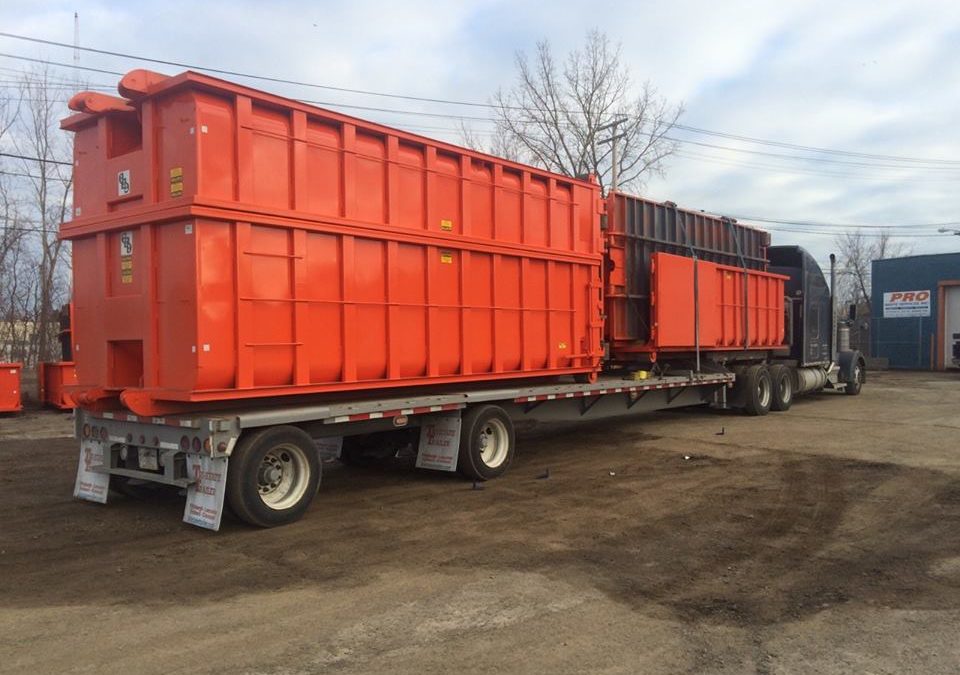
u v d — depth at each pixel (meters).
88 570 5.68
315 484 7.20
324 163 7.24
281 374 6.87
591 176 11.05
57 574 5.58
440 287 8.48
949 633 4.47
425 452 9.09
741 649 4.24
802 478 9.12
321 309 7.20
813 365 18.81
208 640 4.35
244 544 6.36
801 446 11.55
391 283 7.88
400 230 7.93
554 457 10.81
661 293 12.48
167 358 6.50
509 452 9.53
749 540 6.49
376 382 7.75
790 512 7.48
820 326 19.00
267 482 6.93
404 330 8.05
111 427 7.38
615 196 12.26
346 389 7.45
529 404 10.37
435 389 8.91
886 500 7.96
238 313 6.46
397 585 5.33
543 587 5.29
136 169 6.75
